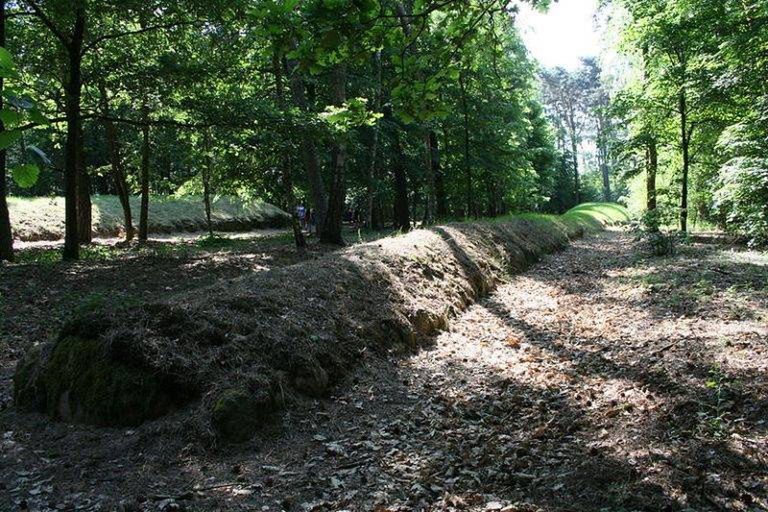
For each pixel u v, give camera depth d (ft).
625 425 14.90
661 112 60.44
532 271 43.52
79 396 15.06
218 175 58.34
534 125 120.67
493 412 16.79
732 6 43.91
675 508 10.69
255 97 47.16
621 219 120.37
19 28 42.50
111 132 64.08
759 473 11.71
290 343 17.40
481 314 29.01
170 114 49.11
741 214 36.09
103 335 15.53
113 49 45.55
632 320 25.70
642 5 54.95
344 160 54.08
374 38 11.65
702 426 14.03
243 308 18.35
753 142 35.04
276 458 13.56
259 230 106.32
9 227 40.45
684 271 34.71
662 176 83.87
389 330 21.77
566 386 18.49
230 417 14.05
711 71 46.60
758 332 20.24
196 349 15.84
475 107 70.49
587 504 11.20
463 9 13.32
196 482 12.32
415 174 74.38
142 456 13.29
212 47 43.96
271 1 10.19
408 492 12.11
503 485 12.35
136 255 49.26
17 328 23.82
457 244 35.88
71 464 13.00
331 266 24.41
